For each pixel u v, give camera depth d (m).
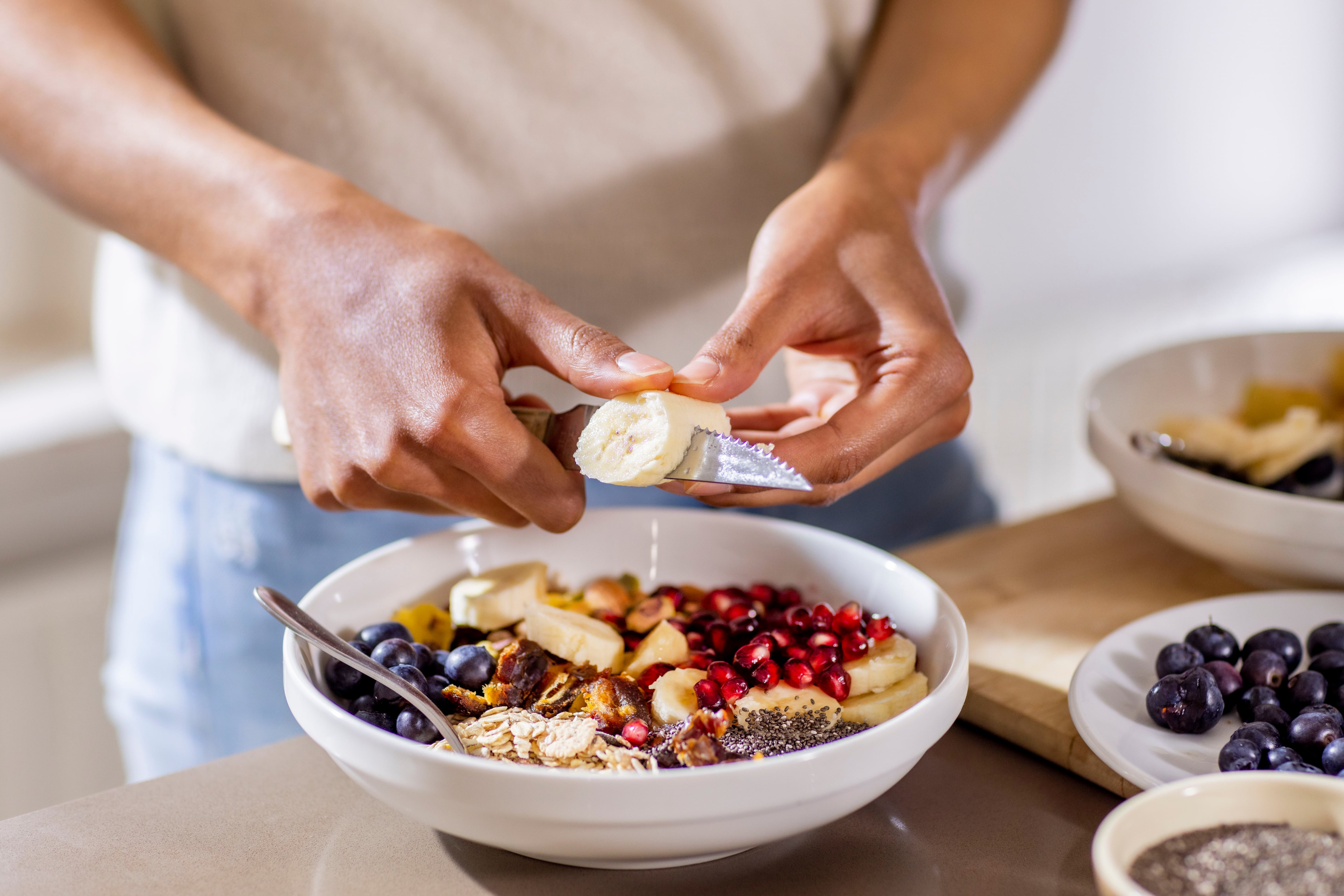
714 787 0.53
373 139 0.83
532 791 0.54
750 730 0.60
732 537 0.71
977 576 0.79
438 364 0.63
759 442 0.65
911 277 0.68
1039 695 0.67
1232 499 0.73
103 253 0.94
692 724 0.59
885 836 0.60
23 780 1.35
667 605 0.68
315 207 0.68
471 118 0.83
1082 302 1.92
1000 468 1.80
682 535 0.71
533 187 0.85
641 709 0.61
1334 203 2.32
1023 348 1.77
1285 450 0.82
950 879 0.58
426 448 0.63
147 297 0.88
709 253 0.89
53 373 1.46
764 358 0.64
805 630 0.65
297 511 0.87
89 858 0.59
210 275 0.70
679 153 0.87
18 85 0.73
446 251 0.66
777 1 0.86
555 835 0.54
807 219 0.69
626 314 0.88
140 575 0.94
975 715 0.67
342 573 0.66
